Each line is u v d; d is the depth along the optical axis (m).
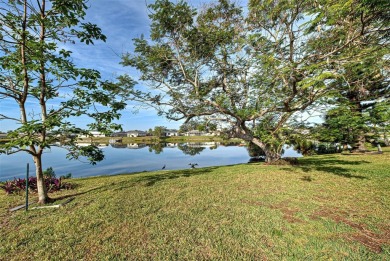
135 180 8.37
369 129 12.21
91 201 5.56
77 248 3.26
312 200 5.17
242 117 11.01
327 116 13.50
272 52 6.44
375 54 4.67
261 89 9.91
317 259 2.86
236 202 5.13
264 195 5.66
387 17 3.57
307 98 8.12
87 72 5.21
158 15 8.82
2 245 3.39
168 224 3.99
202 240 3.40
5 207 5.41
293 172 8.78
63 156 30.06
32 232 3.81
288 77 6.71
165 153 35.16
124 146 52.78
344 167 9.36
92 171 18.73
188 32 9.28
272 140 11.40
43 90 5.38
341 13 3.53
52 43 4.65
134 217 4.36
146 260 2.93
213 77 11.48
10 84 5.40
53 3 4.61
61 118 5.30
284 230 3.66
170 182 7.61
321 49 5.59
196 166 20.62
